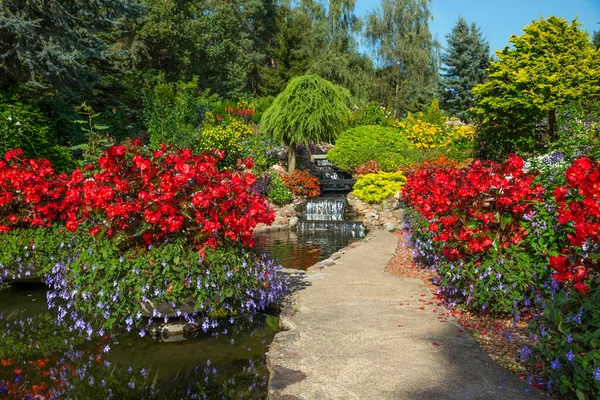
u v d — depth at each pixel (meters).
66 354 3.97
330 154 17.27
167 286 4.14
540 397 2.79
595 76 10.69
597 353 2.43
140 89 19.77
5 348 4.09
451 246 4.65
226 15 32.56
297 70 31.11
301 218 12.70
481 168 4.71
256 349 4.04
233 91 31.27
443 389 2.91
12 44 11.34
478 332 4.00
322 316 4.49
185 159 4.70
